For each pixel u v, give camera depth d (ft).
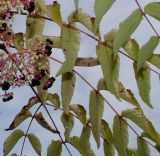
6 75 9.93
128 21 8.23
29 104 12.61
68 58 10.94
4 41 10.06
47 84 11.30
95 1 6.91
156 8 8.16
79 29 10.86
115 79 11.03
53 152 13.62
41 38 10.32
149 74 11.11
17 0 9.76
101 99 11.99
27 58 9.93
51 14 9.93
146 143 12.75
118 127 12.50
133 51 10.89
